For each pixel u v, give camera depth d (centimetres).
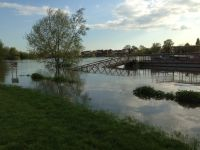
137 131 997
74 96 2233
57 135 892
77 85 3078
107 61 6059
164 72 4762
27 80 3666
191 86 2788
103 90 2638
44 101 1588
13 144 801
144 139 902
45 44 4409
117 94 2353
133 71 5238
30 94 1888
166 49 11875
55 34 4366
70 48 4428
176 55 6762
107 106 1791
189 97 1948
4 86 2394
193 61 5509
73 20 4447
